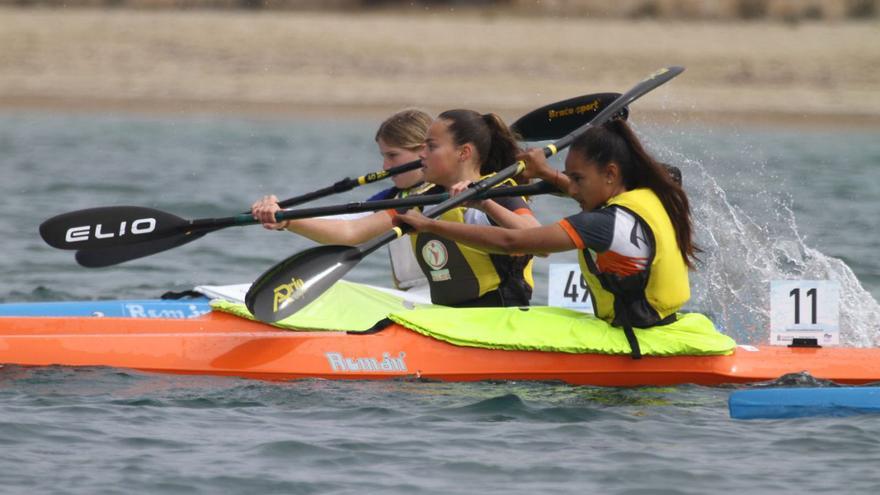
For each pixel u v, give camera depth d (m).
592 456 19.69
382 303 26.33
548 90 95.56
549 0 122.06
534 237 21.78
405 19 116.75
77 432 20.31
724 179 59.88
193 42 106.38
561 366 23.31
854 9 123.50
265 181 62.75
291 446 19.86
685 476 18.88
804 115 90.56
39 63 100.44
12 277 36.97
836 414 21.84
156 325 25.58
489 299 24.73
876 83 100.50
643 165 22.34
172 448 19.70
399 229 22.39
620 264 22.33
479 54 104.44
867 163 71.31
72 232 25.69
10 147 74.62
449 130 23.81
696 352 23.20
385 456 19.55
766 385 23.33
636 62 102.75
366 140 82.62
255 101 94.69
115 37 107.12
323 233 24.58
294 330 25.38
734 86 97.19
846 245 43.09
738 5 121.75
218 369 23.42
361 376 23.39
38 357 23.39
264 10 120.75
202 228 25.48
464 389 22.97
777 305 24.36
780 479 18.80
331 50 105.12
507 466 19.20
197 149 76.25
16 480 18.25
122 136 81.38
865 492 18.28
